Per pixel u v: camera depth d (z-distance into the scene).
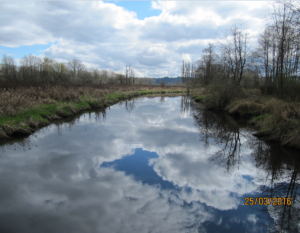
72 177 5.18
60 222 3.55
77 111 13.29
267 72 19.92
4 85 13.96
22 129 8.16
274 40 15.76
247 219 3.80
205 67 29.69
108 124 11.22
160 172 5.60
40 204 4.05
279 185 5.08
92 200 4.24
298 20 11.17
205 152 7.21
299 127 7.15
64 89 16.22
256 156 6.80
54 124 10.51
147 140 8.46
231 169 5.87
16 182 4.84
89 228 3.44
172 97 31.56
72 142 7.93
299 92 12.03
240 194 4.66
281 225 3.64
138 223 3.61
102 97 18.11
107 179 5.13
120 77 56.31
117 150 7.22
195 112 16.23
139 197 4.40
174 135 9.32
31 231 3.31
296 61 13.08
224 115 14.41
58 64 49.94
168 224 3.62
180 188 4.81
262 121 10.23
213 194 4.63
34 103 11.00
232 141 8.43
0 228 3.35
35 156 6.45
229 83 16.50
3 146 7.22
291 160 6.42
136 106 19.33
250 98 14.45
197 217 3.81
